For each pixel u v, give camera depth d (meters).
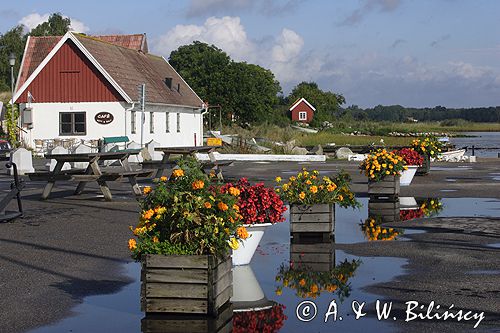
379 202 18.75
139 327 7.38
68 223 14.84
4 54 102.00
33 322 7.61
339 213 16.62
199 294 7.66
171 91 51.41
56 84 44.03
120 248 11.92
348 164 37.16
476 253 11.33
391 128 117.56
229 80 78.25
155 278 7.71
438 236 13.06
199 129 56.22
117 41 54.59
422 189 22.22
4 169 31.70
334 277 9.66
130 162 32.22
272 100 83.50
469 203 18.48
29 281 9.48
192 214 7.68
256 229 10.44
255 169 32.59
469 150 62.81
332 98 137.00
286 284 9.27
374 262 10.69
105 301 8.46
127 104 43.28
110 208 17.38
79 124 43.97
